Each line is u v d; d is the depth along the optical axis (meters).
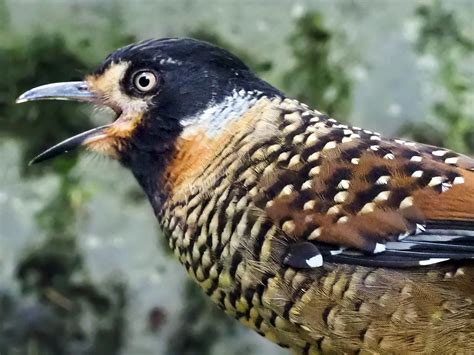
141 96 0.92
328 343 0.89
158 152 0.91
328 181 0.89
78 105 1.09
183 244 0.91
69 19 1.10
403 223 0.88
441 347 0.88
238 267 0.89
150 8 1.10
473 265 0.88
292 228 0.89
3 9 1.09
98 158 0.96
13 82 1.09
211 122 0.91
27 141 1.10
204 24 1.10
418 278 0.88
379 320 0.88
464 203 0.88
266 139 0.90
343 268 0.89
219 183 0.90
